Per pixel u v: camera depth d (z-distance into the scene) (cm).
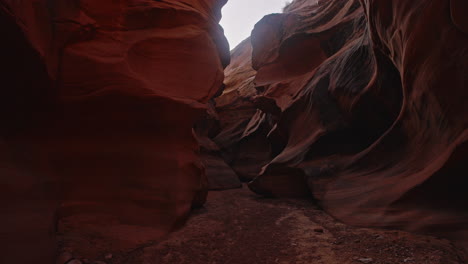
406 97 712
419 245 494
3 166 340
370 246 512
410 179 659
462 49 526
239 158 2253
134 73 565
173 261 453
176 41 671
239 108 2675
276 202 1080
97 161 543
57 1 501
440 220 547
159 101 584
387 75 884
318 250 509
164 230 576
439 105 586
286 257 479
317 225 704
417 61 619
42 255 340
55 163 499
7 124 413
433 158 632
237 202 1101
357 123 1069
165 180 617
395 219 617
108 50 550
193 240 560
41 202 397
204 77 716
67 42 510
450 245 487
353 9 1539
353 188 829
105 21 564
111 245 474
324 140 1150
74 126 524
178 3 704
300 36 1717
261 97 1703
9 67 387
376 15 748
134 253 467
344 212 766
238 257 482
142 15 629
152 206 580
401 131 780
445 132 596
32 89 436
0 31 350
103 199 534
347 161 984
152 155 604
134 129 586
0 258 272
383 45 804
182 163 671
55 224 446
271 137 1847
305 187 1147
